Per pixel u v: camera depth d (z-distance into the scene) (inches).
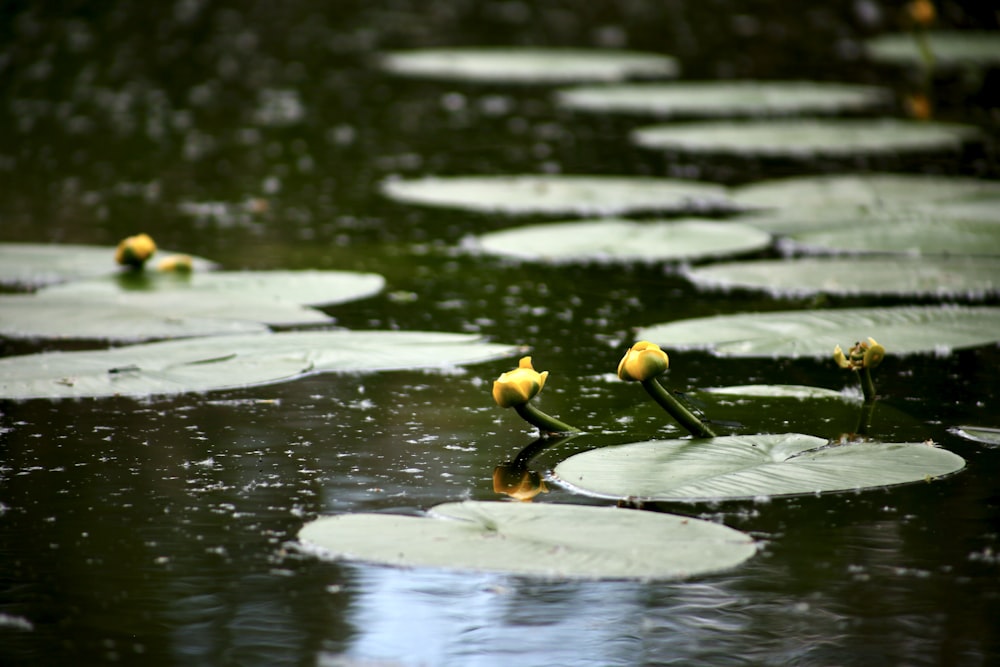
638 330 273.4
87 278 311.6
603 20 1090.1
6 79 719.1
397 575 155.3
